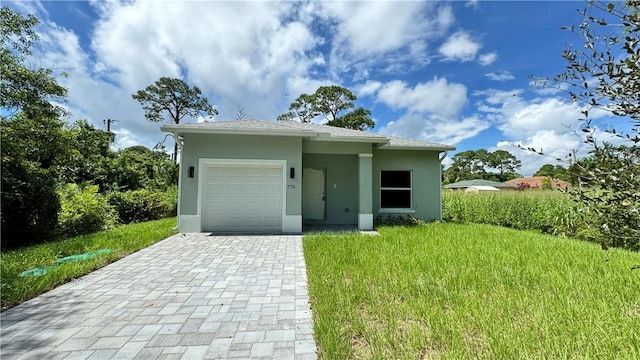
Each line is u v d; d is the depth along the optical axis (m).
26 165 7.87
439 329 2.75
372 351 2.44
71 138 10.17
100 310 3.42
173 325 3.05
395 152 11.31
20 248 6.81
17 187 7.40
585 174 1.90
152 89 34.81
